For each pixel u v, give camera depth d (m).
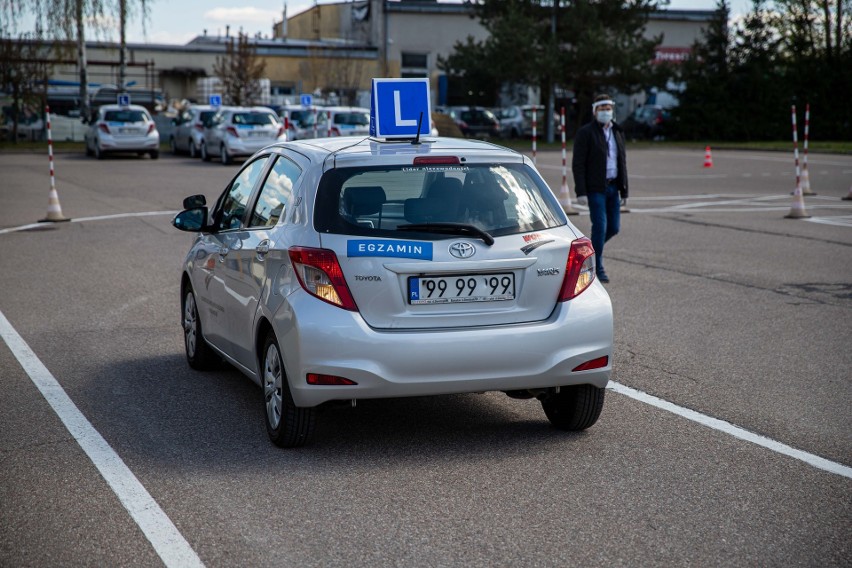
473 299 5.30
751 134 53.44
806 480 5.04
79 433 5.86
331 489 4.91
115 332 8.73
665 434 5.82
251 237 5.97
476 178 5.54
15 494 4.84
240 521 4.49
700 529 4.40
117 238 14.95
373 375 5.12
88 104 46.28
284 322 5.26
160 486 4.95
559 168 31.77
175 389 6.89
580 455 5.45
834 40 56.47
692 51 55.47
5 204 19.81
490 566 4.00
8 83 43.62
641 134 56.28
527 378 5.33
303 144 6.07
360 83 62.72
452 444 5.65
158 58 63.34
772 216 17.95
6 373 7.32
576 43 48.97
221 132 33.16
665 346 8.13
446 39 64.25
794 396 6.65
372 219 5.30
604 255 13.27
